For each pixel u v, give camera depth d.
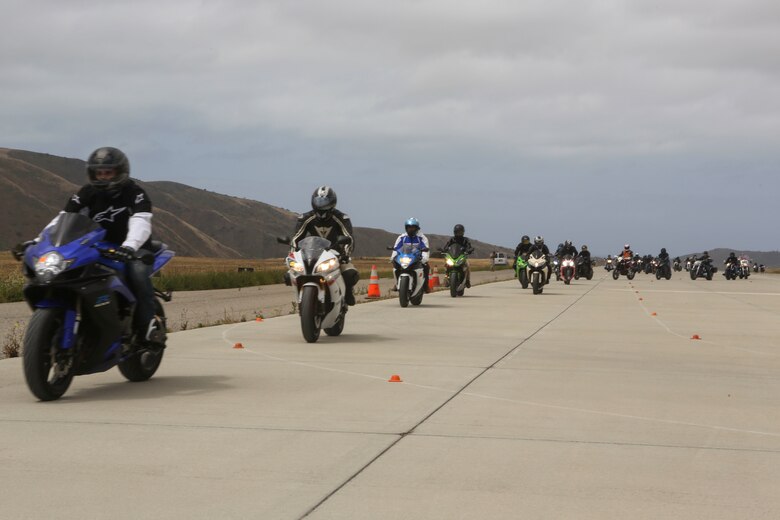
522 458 7.32
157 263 10.89
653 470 7.00
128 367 11.05
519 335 18.22
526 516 5.77
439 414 9.21
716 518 5.79
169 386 10.93
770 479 6.78
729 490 6.45
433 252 33.88
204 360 13.52
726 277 66.38
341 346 15.61
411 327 19.83
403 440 7.93
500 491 6.33
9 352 14.33
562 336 18.19
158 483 6.45
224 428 8.37
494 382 11.54
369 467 6.96
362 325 20.25
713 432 8.54
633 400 10.31
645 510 5.93
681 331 20.00
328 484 6.45
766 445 8.00
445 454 7.42
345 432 8.24
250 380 11.48
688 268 90.06
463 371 12.55
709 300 34.03
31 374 9.34
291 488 6.34
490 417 9.09
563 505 6.02
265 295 34.88
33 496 6.10
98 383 11.16
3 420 8.70
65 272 9.27
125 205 10.53
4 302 28.80
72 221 9.63
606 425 8.77
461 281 33.03
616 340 17.55
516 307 27.41
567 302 30.83
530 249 37.75
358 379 11.64
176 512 5.77
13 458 7.15
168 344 15.72
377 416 9.04
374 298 31.33
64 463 7.00
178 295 34.69
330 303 16.39
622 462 7.25
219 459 7.16
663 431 8.53
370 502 6.03
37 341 9.32
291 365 12.98
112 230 10.51
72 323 9.57
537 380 11.78
